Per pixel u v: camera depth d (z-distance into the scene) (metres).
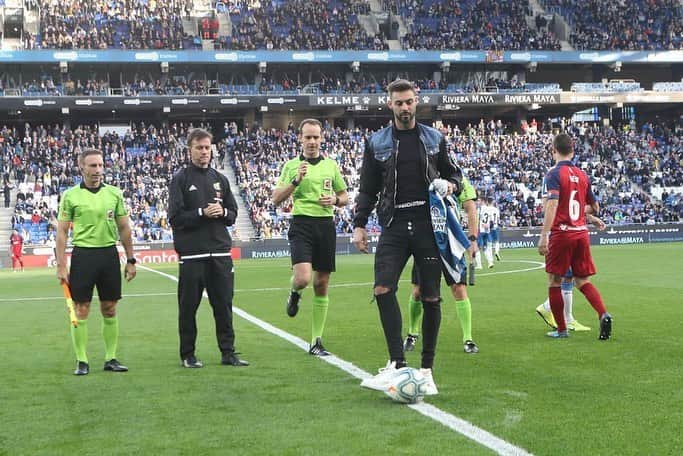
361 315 12.34
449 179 6.62
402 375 6.00
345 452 4.75
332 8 53.28
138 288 19.62
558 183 9.19
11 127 49.75
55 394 6.71
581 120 55.50
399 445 4.86
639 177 48.47
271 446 4.93
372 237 40.28
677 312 11.88
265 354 8.65
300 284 8.62
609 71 55.91
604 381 6.72
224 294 8.07
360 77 51.69
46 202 40.12
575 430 5.13
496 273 21.56
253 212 42.06
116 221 8.16
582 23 54.47
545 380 6.81
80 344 7.75
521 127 53.09
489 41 51.69
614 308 12.49
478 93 48.88
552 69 55.38
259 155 46.03
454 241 6.36
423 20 53.72
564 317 9.50
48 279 25.62
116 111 49.56
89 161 7.95
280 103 46.94
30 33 47.25
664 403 5.88
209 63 47.81
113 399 6.46
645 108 55.59
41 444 5.14
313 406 6.00
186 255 7.98
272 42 48.62
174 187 8.04
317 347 8.60
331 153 46.56
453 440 4.94
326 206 8.65
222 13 51.84
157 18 49.53
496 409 5.75
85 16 48.72
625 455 4.59
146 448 4.98
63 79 47.84
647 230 42.31
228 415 5.78
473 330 10.23
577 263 9.29
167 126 47.59
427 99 48.25
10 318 13.30
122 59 45.66
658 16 55.72
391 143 6.49
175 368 7.90
